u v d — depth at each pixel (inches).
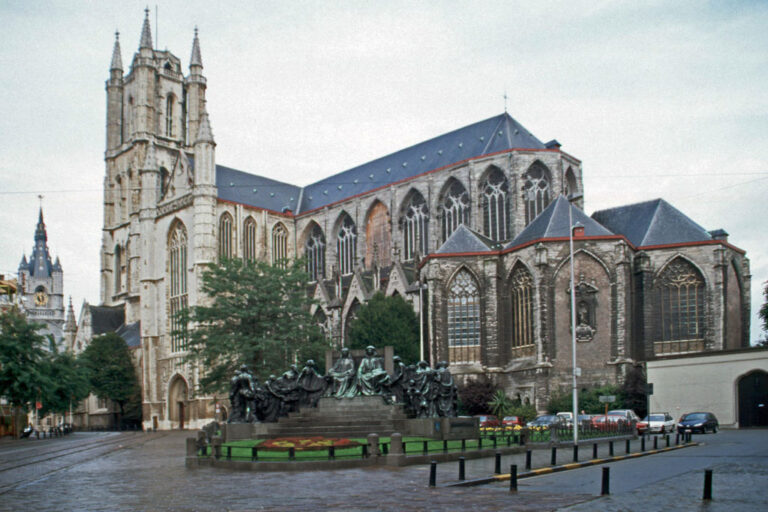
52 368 4047.7
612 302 3491.6
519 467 1304.1
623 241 3508.9
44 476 1334.9
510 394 3698.3
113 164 6309.1
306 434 1758.1
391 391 1946.4
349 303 4670.3
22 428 4288.9
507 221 4335.6
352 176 5689.0
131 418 5388.8
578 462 1395.2
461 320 3855.8
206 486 1100.5
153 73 6023.6
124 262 6117.1
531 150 4308.6
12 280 4958.2
